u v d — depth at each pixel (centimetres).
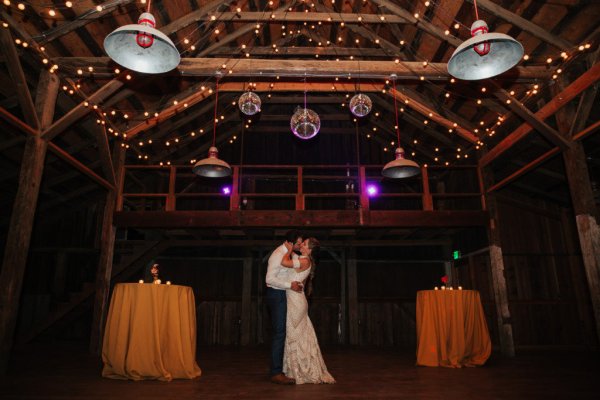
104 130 598
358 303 897
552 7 439
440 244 904
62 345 718
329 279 912
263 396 276
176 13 521
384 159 920
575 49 450
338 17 566
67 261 856
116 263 861
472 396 283
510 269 731
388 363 485
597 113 515
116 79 495
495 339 727
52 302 821
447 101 670
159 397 273
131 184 859
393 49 618
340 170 903
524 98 555
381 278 917
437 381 346
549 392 299
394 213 655
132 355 334
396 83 654
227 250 907
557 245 749
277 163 905
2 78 481
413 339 877
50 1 405
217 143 902
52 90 474
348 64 524
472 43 228
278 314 336
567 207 759
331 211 650
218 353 625
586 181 465
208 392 289
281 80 677
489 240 659
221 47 614
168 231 795
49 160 663
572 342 707
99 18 460
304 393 288
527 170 572
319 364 335
